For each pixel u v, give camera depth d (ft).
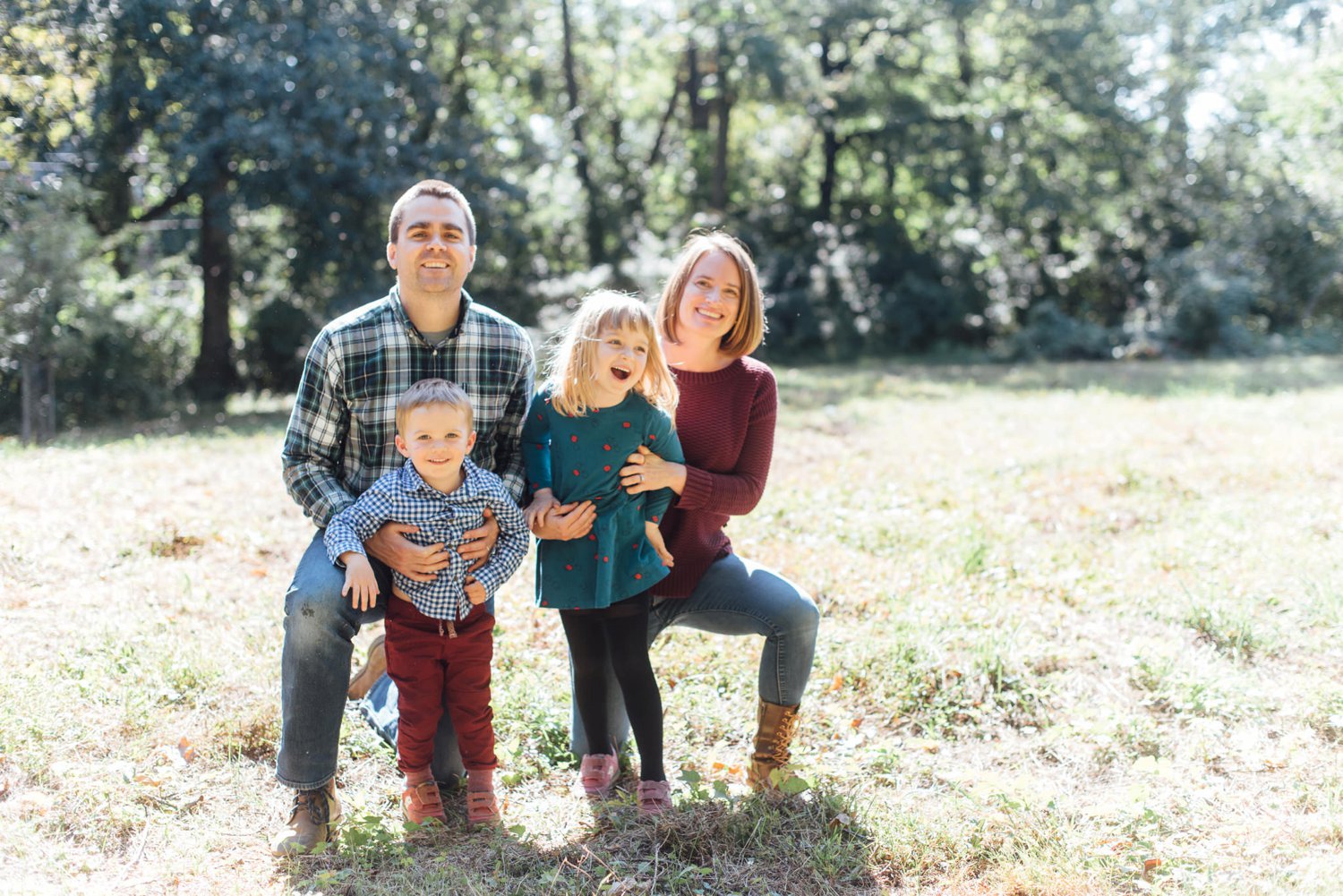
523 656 15.49
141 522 21.72
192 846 10.57
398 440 10.87
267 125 56.54
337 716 10.83
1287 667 15.29
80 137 58.85
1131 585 19.19
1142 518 24.61
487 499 10.94
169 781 11.74
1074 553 21.70
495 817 11.25
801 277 101.65
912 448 35.27
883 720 14.32
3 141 50.49
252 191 60.18
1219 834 10.63
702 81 106.83
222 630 16.06
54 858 10.14
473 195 69.10
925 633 16.26
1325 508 23.59
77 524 21.31
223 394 67.67
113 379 55.57
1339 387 53.52
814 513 25.09
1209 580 18.72
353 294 65.41
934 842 10.62
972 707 14.53
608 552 11.18
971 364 92.02
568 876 10.08
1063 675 15.31
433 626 11.11
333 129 60.18
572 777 12.60
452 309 11.46
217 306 68.54
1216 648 16.21
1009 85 104.27
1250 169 101.24
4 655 14.37
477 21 82.17
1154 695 14.46
